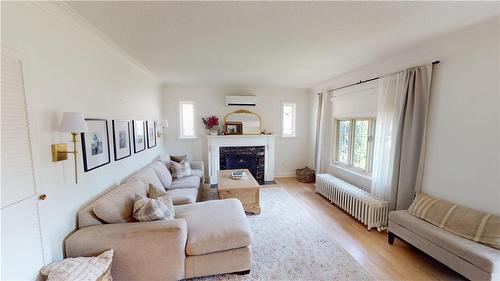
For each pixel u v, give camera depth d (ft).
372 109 10.95
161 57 9.42
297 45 8.07
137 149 10.61
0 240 3.73
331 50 8.61
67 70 5.60
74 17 5.57
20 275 4.07
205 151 17.10
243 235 6.31
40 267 4.49
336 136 14.64
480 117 6.46
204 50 8.57
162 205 6.71
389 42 7.77
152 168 10.39
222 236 6.20
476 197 6.63
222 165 16.94
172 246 5.72
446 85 7.36
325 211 11.37
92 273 4.59
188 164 13.41
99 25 6.20
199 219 7.13
